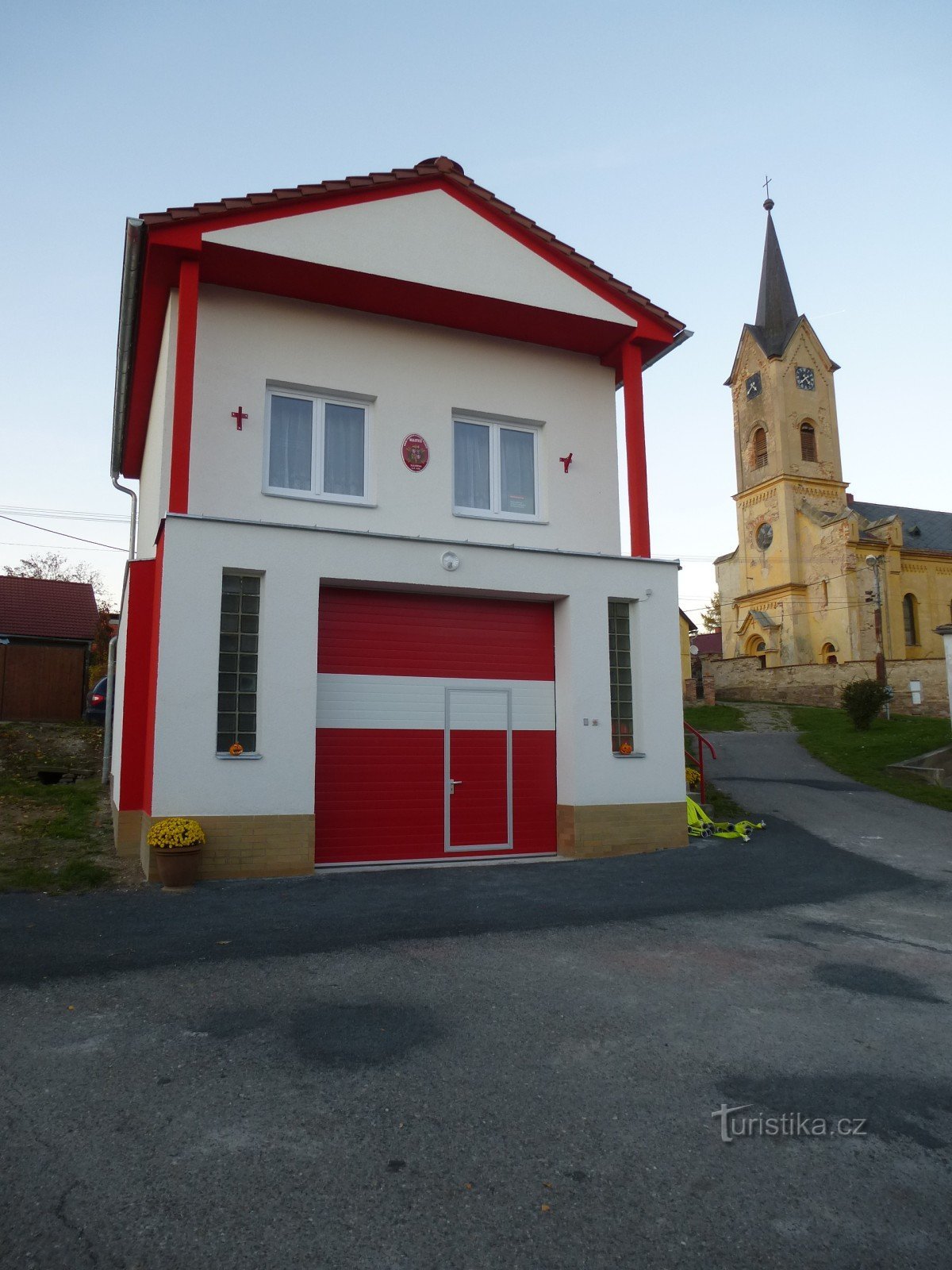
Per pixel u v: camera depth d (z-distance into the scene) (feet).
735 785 57.06
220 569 30.22
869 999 17.90
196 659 29.40
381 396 37.11
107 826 35.09
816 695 116.06
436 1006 16.80
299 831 30.09
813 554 141.69
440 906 25.57
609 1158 11.33
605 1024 16.08
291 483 35.50
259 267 33.68
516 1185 10.64
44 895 25.68
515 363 40.11
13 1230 9.46
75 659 75.31
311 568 31.73
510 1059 14.39
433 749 34.78
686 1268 9.18
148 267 33.19
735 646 153.17
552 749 36.96
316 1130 11.85
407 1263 9.12
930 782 59.57
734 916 25.23
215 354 34.45
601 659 36.76
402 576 33.42
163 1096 12.74
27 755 50.72
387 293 35.83
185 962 19.36
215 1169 10.80
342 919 23.71
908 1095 13.41
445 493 37.55
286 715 30.42
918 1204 10.47
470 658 35.91
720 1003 17.44
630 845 36.17
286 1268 8.99
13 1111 12.18
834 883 30.68
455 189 36.86
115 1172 10.69
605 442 41.52
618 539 40.93
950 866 34.94
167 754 28.66
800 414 148.87
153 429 42.57
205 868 28.78
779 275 159.43
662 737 37.29
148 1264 8.98
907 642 144.36
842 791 55.83
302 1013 16.29
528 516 39.58
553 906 26.03
